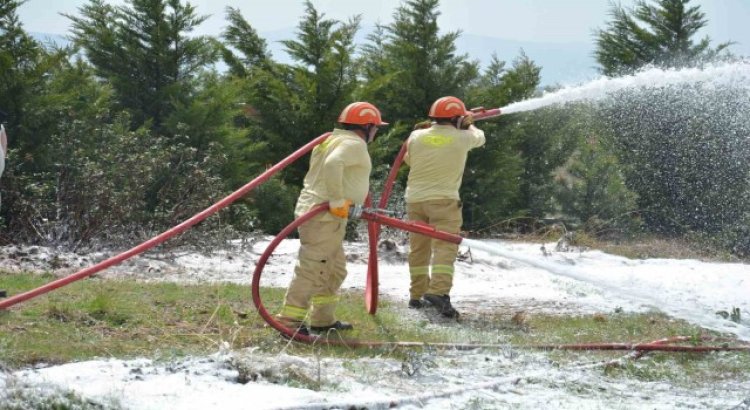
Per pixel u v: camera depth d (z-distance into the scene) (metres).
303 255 7.35
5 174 12.45
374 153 18.27
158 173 13.60
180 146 14.39
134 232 12.50
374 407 5.23
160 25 17.62
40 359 5.88
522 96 20.56
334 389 5.62
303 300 7.30
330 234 7.35
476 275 12.02
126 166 12.80
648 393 6.27
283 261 12.27
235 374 5.65
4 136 6.95
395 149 19.00
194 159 16.23
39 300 7.81
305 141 18.95
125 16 17.77
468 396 5.75
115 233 12.36
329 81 18.78
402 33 20.09
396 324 8.27
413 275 9.31
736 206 20.58
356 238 15.17
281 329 7.12
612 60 24.44
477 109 9.48
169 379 5.43
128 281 9.44
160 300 8.24
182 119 16.84
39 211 12.27
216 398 5.09
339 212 7.22
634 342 7.87
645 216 21.25
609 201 20.80
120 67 17.66
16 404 4.64
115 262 6.75
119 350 6.30
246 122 19.88
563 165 21.86
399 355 7.00
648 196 21.42
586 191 20.95
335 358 6.64
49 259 10.69
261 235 14.66
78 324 7.02
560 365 6.88
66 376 5.36
